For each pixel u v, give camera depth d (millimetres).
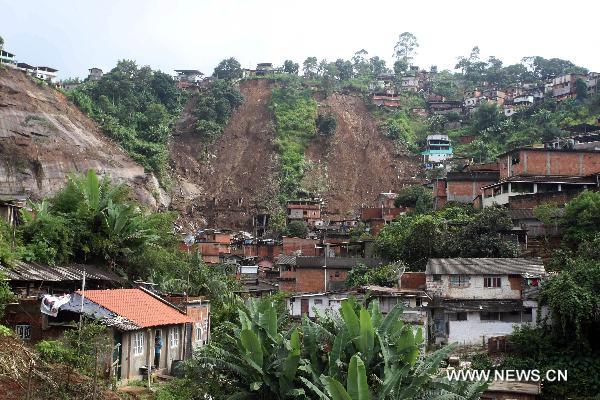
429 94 153625
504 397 27953
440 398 18438
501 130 117688
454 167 105625
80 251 36969
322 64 161250
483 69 166500
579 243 47844
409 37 178000
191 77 152750
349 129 139500
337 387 16641
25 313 24375
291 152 131125
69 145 94250
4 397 16078
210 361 20500
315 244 75688
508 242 48906
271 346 20172
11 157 86375
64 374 18375
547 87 129375
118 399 19047
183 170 124062
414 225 54500
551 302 33500
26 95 95562
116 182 95625
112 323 23297
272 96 146500
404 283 45000
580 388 30766
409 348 18938
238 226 113500
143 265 40250
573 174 62188
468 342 38719
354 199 123062
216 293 42219
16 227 34312
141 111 128500
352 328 19188
